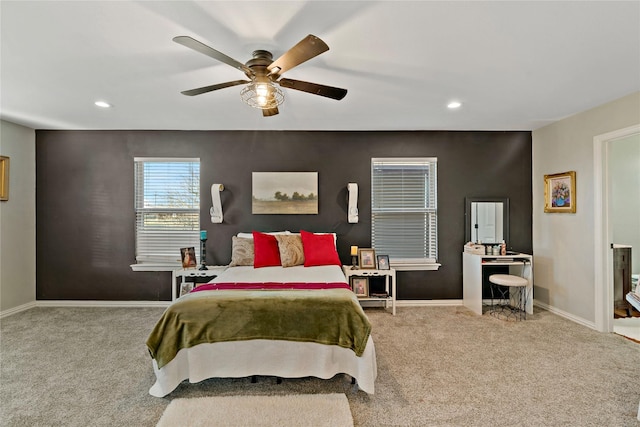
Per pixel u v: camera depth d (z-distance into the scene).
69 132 4.02
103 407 1.95
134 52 2.01
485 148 4.10
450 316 3.63
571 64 2.20
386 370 2.39
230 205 4.04
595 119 3.15
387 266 3.82
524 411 1.91
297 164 4.05
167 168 4.07
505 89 2.66
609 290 3.13
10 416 1.86
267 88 2.02
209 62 2.15
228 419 1.81
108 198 4.04
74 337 3.02
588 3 1.54
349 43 1.92
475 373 2.35
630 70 2.29
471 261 3.85
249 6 1.56
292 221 4.05
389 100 2.92
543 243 3.90
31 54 2.03
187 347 2.09
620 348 2.76
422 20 1.68
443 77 2.41
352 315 2.13
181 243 4.07
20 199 3.81
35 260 4.01
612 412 1.90
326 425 1.77
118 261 4.05
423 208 4.13
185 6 1.56
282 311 2.14
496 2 1.53
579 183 3.36
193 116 3.42
